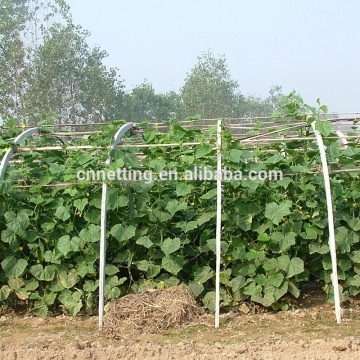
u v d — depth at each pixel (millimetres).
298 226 5266
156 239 5309
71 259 5320
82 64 19891
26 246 5340
